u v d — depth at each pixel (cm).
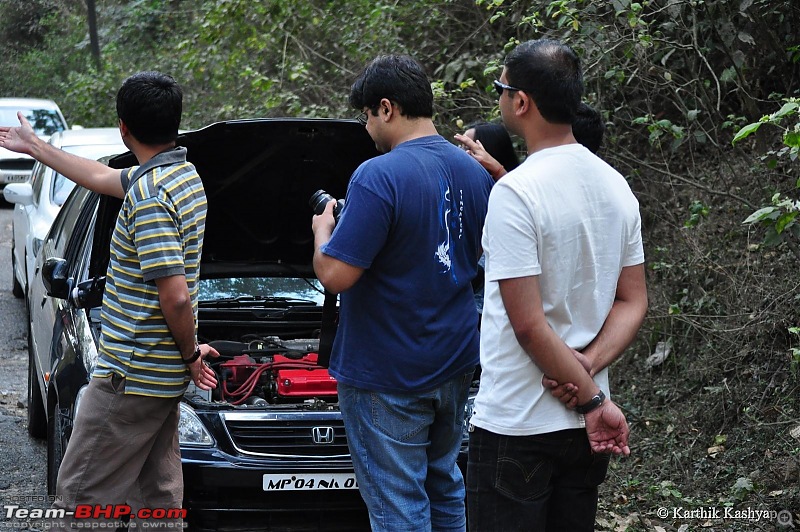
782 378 541
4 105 1529
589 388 269
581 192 272
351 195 316
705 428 552
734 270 606
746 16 615
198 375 349
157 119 335
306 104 980
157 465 358
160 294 328
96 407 336
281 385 437
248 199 507
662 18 668
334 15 970
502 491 277
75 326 457
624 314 285
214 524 386
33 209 887
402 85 332
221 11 969
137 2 1914
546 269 269
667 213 667
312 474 388
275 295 540
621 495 505
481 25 820
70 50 2259
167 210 328
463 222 337
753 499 479
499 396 275
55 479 446
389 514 329
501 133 448
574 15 603
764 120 402
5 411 651
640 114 710
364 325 326
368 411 328
